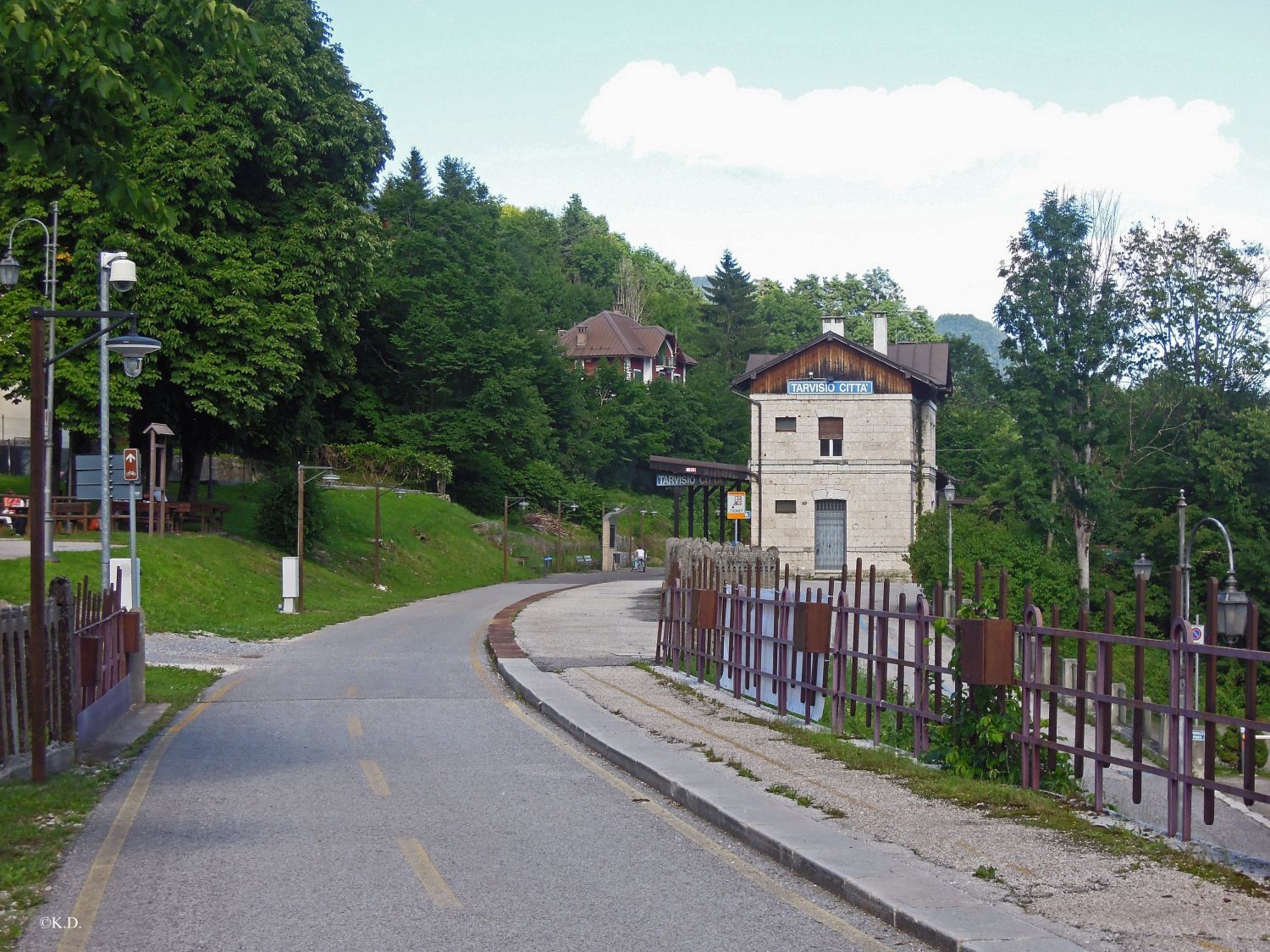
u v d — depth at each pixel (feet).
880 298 500.33
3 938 20.75
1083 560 178.29
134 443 152.76
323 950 20.26
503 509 282.77
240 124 139.03
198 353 138.10
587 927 21.68
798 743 41.04
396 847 27.84
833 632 50.14
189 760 39.81
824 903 23.32
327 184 149.07
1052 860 25.17
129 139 36.63
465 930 21.44
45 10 31.68
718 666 57.52
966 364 406.62
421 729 46.88
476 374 280.31
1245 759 24.71
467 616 119.44
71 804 31.99
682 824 30.37
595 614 116.16
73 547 118.93
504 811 31.96
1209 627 25.76
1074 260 187.93
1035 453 182.50
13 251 128.26
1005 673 33.40
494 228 423.23
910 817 29.30
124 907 22.85
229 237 140.87
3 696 34.50
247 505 191.83
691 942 20.81
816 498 190.19
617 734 42.78
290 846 27.89
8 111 34.65
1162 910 21.57
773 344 467.11
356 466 247.70
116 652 49.32
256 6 143.13
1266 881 23.57
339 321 153.89
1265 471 176.24
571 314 474.08
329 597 141.08
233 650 81.30
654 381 371.76
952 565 162.81
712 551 95.71
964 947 19.56
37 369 36.70
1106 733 29.76
